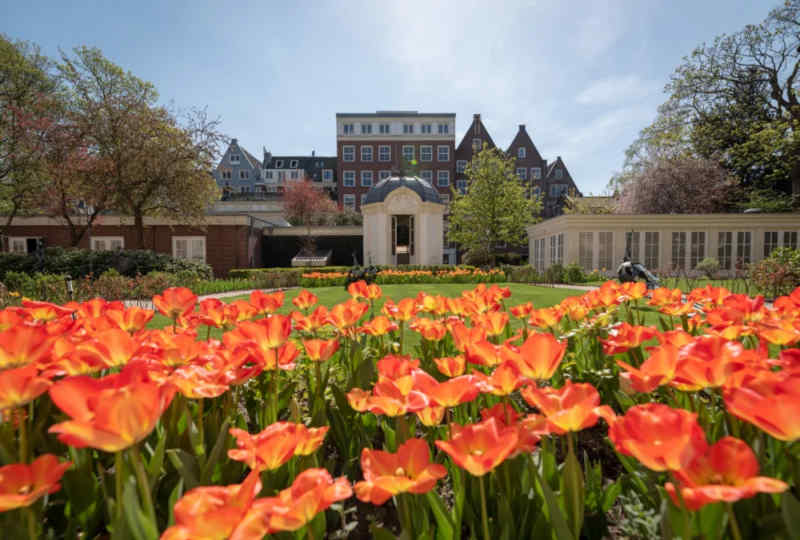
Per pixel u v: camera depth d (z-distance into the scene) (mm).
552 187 51125
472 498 1277
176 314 1963
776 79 22891
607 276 19891
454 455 785
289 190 39438
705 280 16422
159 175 18062
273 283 16609
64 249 16688
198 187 19797
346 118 49875
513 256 32375
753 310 1894
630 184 28672
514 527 1068
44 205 19750
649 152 28656
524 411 2023
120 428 699
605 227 20219
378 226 26703
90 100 18328
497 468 1186
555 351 1094
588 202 35469
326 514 1371
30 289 9984
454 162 49719
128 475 1052
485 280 18328
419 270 20328
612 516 1426
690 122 25938
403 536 906
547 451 1274
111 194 18062
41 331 1122
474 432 865
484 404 1771
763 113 23625
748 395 704
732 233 20078
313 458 1197
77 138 17312
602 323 2510
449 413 2018
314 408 1763
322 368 2654
